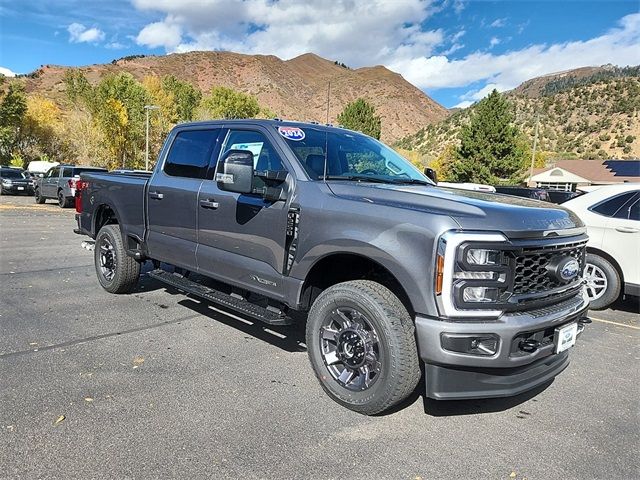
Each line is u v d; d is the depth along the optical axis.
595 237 6.20
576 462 2.80
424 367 3.26
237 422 3.09
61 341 4.37
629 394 3.77
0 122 53.69
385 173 4.22
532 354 2.95
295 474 2.58
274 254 3.76
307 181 3.64
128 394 3.41
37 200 23.20
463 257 2.78
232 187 3.62
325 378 3.47
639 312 6.29
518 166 50.09
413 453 2.83
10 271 7.20
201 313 5.35
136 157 52.06
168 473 2.54
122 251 5.71
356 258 3.41
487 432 3.11
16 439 2.79
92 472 2.52
